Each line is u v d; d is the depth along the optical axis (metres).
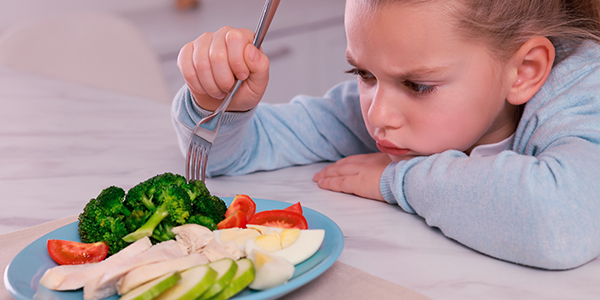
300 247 0.59
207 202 0.70
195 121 0.95
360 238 0.70
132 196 0.68
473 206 0.65
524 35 0.79
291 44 3.35
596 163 0.65
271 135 1.13
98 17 2.22
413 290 0.54
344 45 3.49
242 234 0.64
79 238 0.67
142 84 2.23
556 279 0.57
